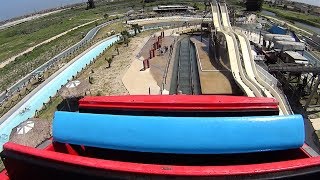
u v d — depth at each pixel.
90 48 83.69
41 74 64.12
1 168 33.69
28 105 50.06
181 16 129.62
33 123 33.94
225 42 67.56
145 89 54.66
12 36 143.00
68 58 75.44
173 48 80.62
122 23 122.44
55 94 53.38
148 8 160.50
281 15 132.25
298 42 68.94
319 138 40.16
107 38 95.31
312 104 50.09
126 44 84.88
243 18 114.69
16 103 50.75
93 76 61.25
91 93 53.38
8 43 121.25
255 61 61.84
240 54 62.47
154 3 176.00
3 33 154.12
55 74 63.75
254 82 51.84
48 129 33.97
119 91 53.94
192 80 59.94
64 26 136.50
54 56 80.12
